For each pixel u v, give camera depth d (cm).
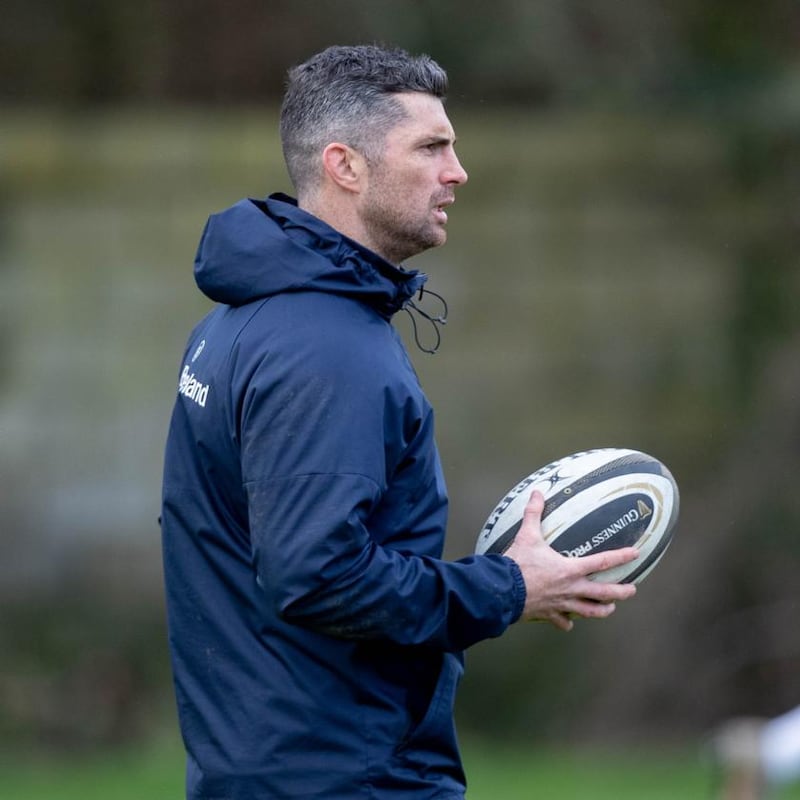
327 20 5116
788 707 4041
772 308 4459
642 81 4716
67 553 4166
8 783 3209
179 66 5234
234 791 1129
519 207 4459
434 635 1110
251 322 1145
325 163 1201
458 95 4872
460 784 1184
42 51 5253
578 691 4006
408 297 1187
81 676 3938
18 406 4259
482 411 4331
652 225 4503
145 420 4291
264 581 1089
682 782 3108
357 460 1082
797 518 4166
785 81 4578
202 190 4450
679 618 4091
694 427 4397
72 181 4422
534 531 1221
